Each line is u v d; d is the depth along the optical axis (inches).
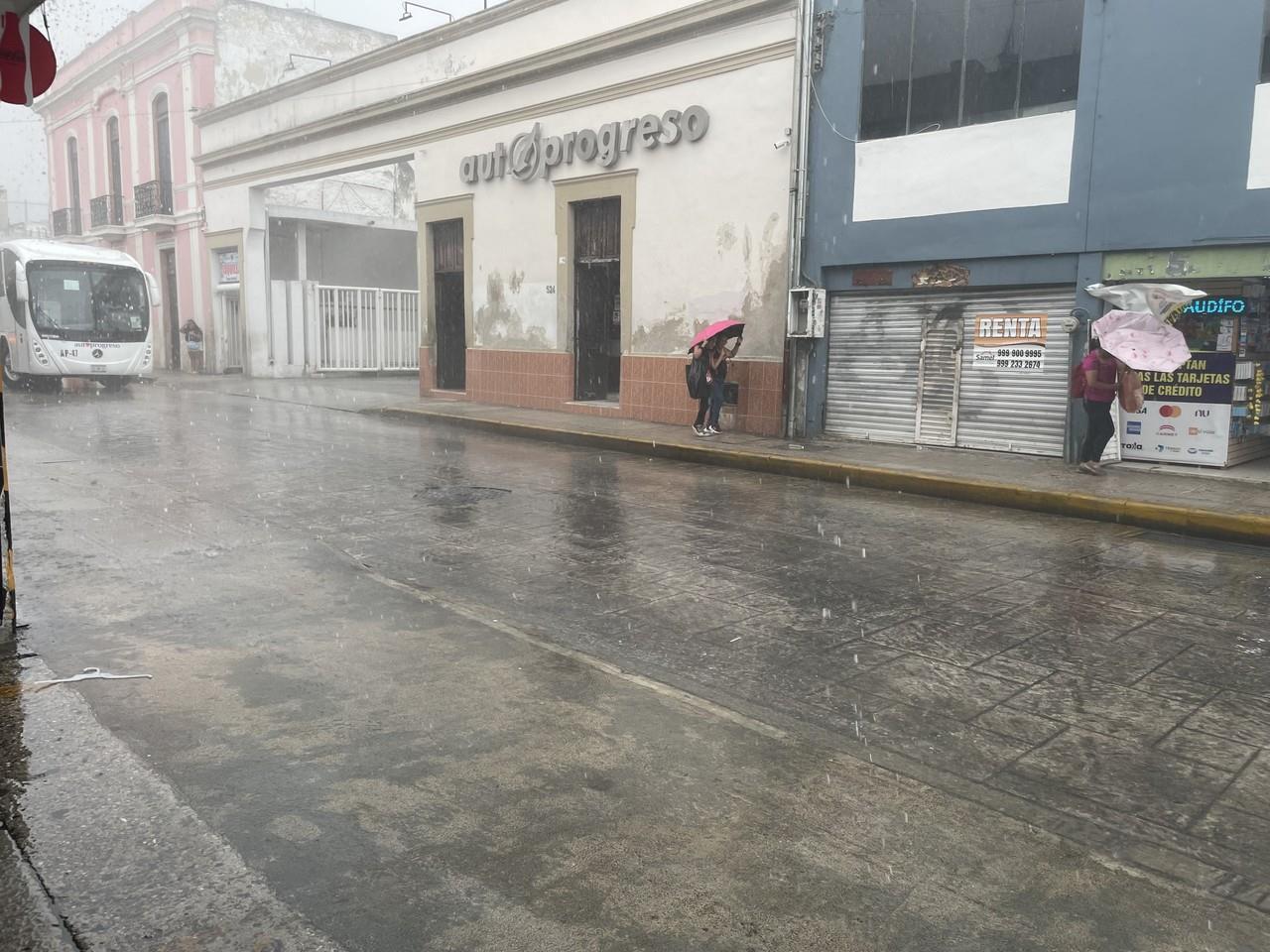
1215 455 393.7
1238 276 367.6
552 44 622.8
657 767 138.2
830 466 415.5
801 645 194.7
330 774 133.4
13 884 104.4
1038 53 411.8
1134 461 413.1
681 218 555.2
